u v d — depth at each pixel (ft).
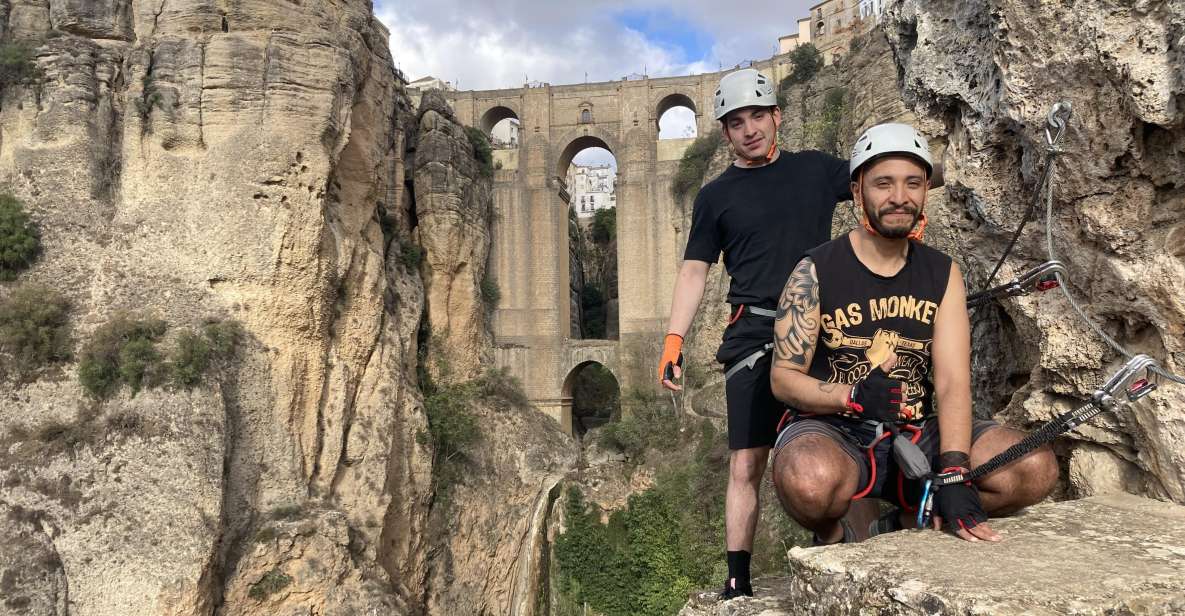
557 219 187.32
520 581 141.59
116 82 94.32
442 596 127.85
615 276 249.14
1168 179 14.39
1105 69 14.37
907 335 13.12
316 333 100.83
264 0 97.45
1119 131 14.58
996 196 18.66
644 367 173.99
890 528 14.33
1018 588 8.84
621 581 131.95
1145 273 14.69
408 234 158.20
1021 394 19.45
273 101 95.55
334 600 88.28
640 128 185.26
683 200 179.22
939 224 21.89
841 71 156.76
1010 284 14.62
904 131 12.82
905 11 21.47
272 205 94.63
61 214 89.04
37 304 83.30
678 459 146.82
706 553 125.59
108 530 74.69
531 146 188.65
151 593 73.56
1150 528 11.34
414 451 125.29
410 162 162.71
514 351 181.16
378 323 116.78
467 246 166.40
